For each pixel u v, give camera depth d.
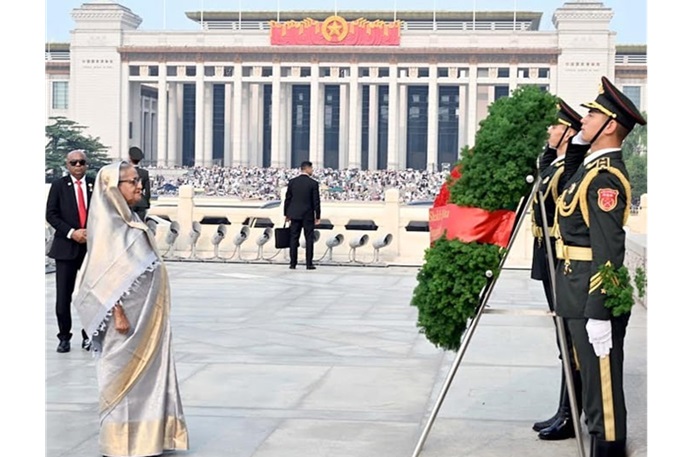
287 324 10.86
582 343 4.88
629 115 4.68
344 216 19.33
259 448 5.67
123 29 106.38
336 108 120.38
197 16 125.94
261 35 106.06
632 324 10.33
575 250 4.89
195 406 6.77
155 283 5.34
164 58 106.12
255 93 116.19
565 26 100.75
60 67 113.50
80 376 7.84
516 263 18.16
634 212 24.39
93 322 5.21
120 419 5.21
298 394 7.16
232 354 8.88
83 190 8.84
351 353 8.95
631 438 5.38
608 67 100.31
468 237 4.96
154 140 123.94
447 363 8.37
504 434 5.96
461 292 4.96
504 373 7.86
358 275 16.73
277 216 19.78
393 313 11.84
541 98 4.93
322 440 5.85
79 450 5.64
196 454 5.53
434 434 5.98
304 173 17.55
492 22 122.62
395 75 104.94
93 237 5.30
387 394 7.14
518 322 10.71
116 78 105.56
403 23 119.00
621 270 4.65
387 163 115.31
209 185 97.75
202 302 12.84
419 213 19.38
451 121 120.25
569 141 5.27
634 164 61.25
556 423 5.83
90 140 96.06
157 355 5.34
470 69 103.25
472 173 4.94
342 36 104.88
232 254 19.41
